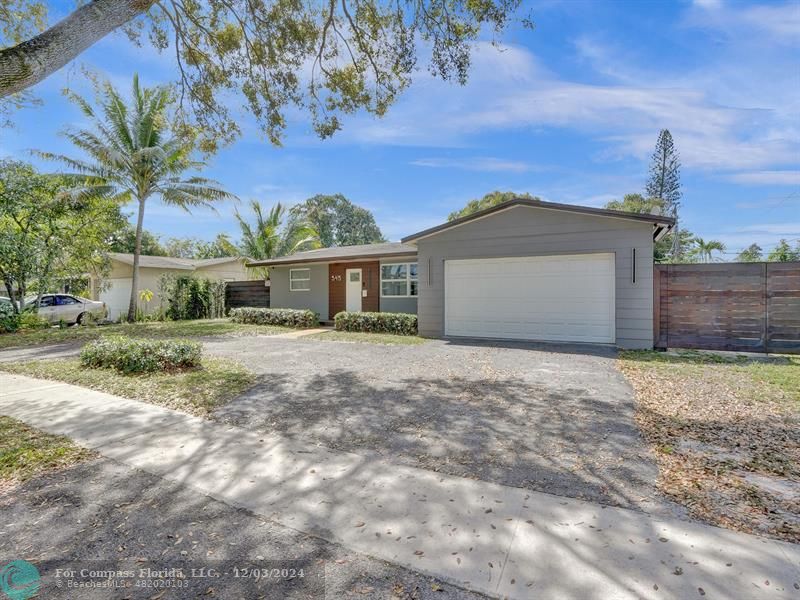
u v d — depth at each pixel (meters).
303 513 2.64
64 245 14.80
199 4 6.93
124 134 15.57
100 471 3.26
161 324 15.58
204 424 4.35
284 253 24.22
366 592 1.96
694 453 3.50
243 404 5.07
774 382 5.96
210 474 3.20
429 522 2.52
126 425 4.31
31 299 15.30
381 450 3.66
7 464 3.38
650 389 5.60
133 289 16.66
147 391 5.65
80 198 14.58
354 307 15.91
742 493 2.83
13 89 3.92
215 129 8.20
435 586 1.99
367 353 8.84
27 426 4.30
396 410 4.79
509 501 2.75
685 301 8.77
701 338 8.65
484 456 3.50
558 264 9.89
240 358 8.27
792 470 3.18
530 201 9.86
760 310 8.28
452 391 5.59
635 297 9.07
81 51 4.28
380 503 2.75
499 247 10.49
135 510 2.69
